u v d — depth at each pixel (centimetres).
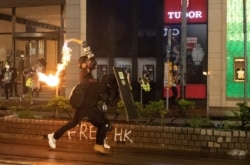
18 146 999
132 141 996
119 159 875
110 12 2097
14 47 2461
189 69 1964
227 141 934
